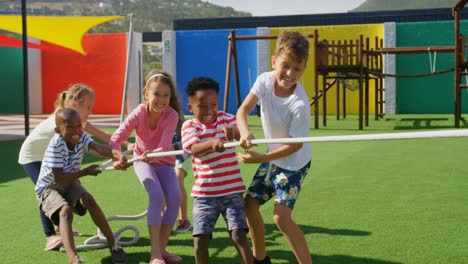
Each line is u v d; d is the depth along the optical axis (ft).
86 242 15.35
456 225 16.71
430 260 13.76
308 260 12.26
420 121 53.57
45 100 73.82
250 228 13.20
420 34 64.28
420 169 26.35
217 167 12.47
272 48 67.31
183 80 69.31
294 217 17.90
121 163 14.26
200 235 12.42
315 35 46.29
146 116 14.87
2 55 74.08
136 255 14.65
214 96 12.70
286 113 12.67
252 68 67.82
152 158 13.94
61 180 13.88
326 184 23.12
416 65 64.28
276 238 15.76
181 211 16.78
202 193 12.50
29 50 72.95
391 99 64.95
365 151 32.89
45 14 44.80
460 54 46.73
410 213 18.17
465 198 20.16
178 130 15.90
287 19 88.43
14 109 74.64
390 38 64.44
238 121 12.42
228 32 67.92
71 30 45.60
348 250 14.60
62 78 72.84
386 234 15.93
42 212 15.40
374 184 22.97
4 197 21.70
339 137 10.16
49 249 15.12
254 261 13.38
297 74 12.34
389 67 64.64
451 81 63.82
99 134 16.80
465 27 63.57
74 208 14.35
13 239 16.14
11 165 29.84
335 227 16.71
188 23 90.99
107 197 21.48
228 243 15.49
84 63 71.77
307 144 12.97
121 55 70.44
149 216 14.03
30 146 16.20
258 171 13.03
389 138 9.46
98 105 71.56
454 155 30.60
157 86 14.32
